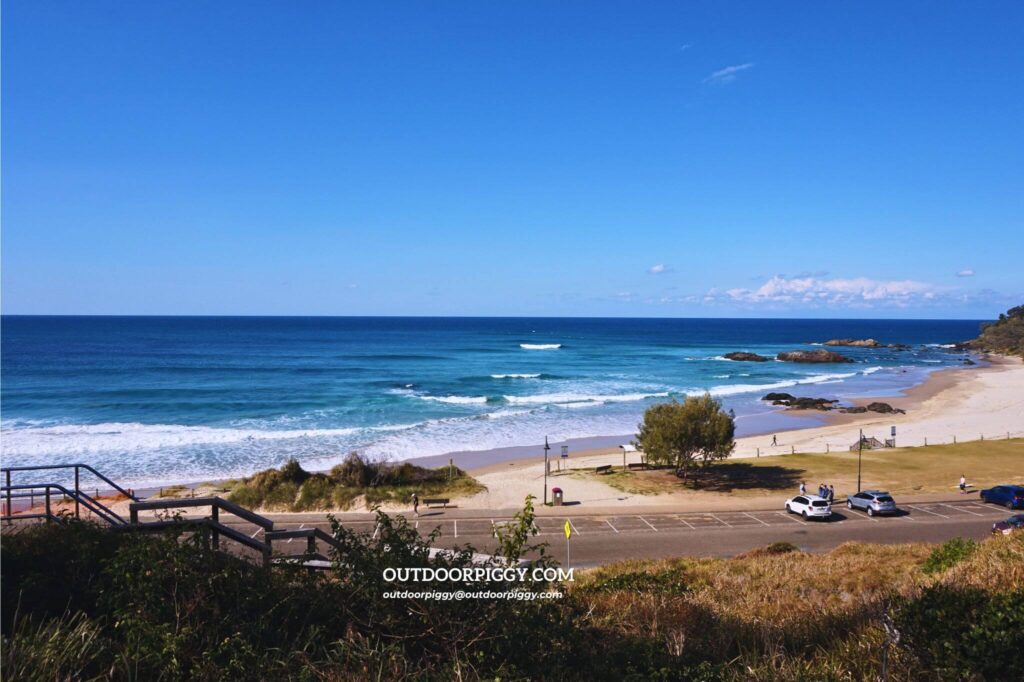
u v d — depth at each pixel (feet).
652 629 22.99
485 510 102.73
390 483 115.85
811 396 263.08
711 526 94.79
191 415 196.34
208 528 23.77
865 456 147.84
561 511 102.83
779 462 142.00
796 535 90.12
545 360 402.72
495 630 17.51
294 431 172.96
